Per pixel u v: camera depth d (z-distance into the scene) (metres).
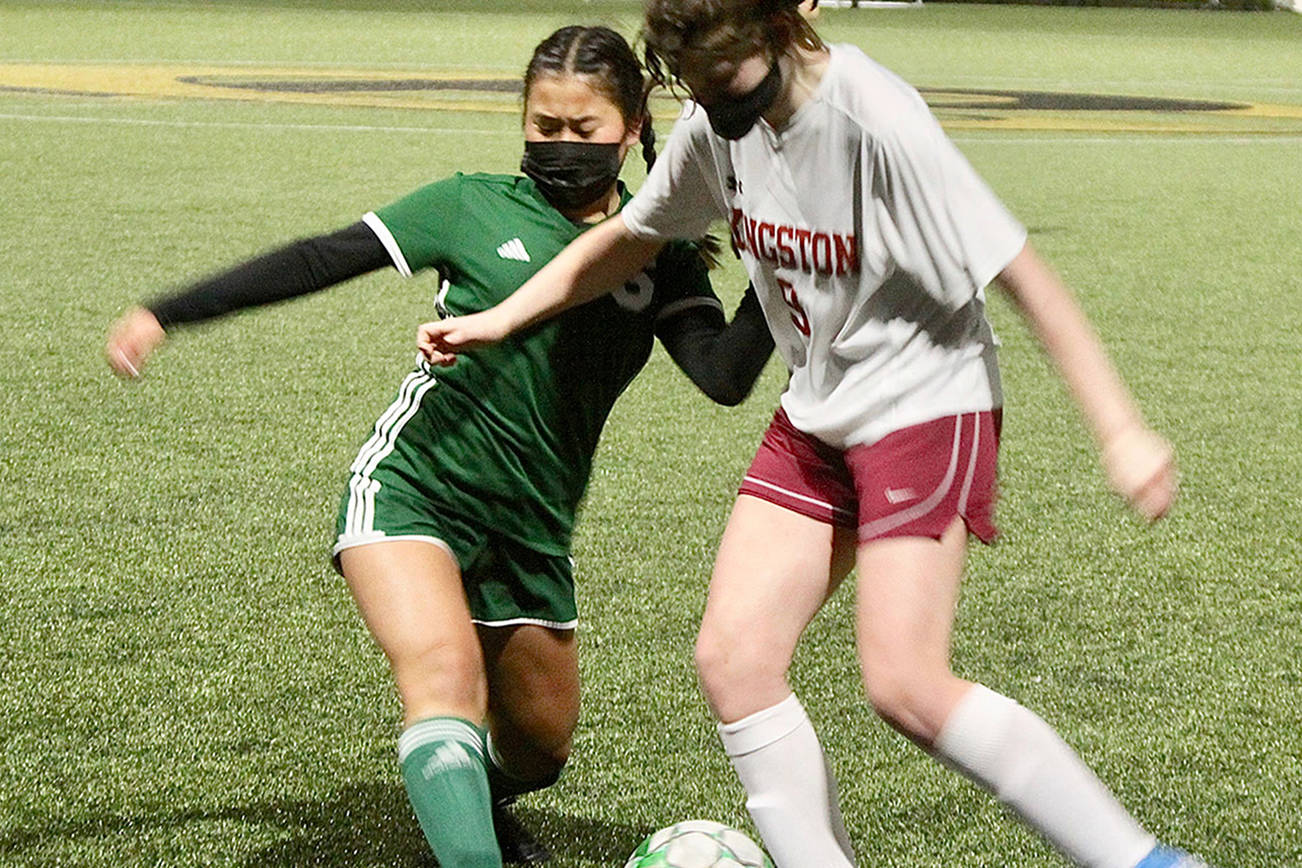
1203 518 14.48
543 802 8.88
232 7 103.31
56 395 17.75
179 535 13.38
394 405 7.52
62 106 50.09
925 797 8.95
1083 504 14.75
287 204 32.59
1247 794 9.05
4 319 21.48
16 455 15.52
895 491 6.34
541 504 7.48
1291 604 12.33
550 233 7.46
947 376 6.43
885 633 6.25
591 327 7.41
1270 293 26.06
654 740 9.68
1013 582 12.70
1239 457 16.64
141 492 14.50
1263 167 44.41
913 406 6.39
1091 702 10.40
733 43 5.96
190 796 8.85
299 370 19.14
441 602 6.99
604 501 14.58
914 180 5.98
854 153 6.07
